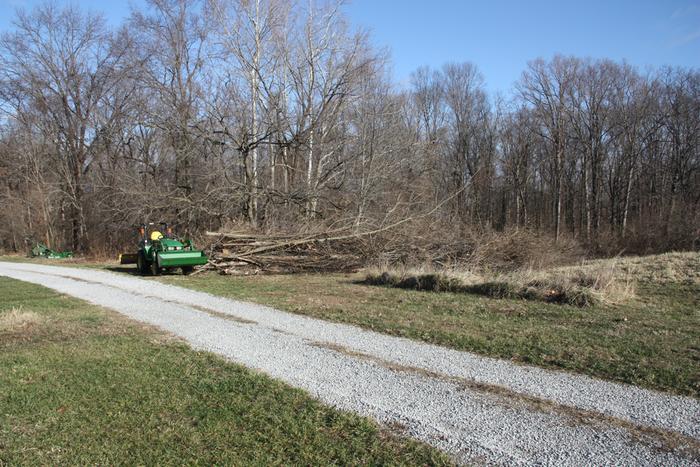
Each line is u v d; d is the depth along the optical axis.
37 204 40.56
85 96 33.72
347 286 13.80
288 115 24.05
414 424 4.50
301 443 4.17
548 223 42.06
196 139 24.69
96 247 30.39
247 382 5.62
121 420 4.67
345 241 18.75
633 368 5.91
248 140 23.66
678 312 9.27
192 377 5.84
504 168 45.03
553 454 3.90
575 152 42.03
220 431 4.42
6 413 4.86
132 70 28.73
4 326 8.49
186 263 16.80
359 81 24.05
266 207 22.38
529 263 17.19
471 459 3.85
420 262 17.50
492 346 7.01
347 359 6.53
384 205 22.69
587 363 6.16
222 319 9.28
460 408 4.84
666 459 3.79
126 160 30.72
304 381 5.67
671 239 25.59
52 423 4.64
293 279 15.93
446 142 43.94
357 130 24.84
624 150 38.66
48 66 33.09
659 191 38.22
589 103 38.81
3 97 35.56
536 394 5.18
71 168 35.19
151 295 12.48
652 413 4.64
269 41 24.16
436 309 9.93
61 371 6.12
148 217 24.34
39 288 14.49
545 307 9.84
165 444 4.20
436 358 6.52
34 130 38.34
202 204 23.91
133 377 5.85
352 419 4.59
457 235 18.81
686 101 36.75
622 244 27.34
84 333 8.22
